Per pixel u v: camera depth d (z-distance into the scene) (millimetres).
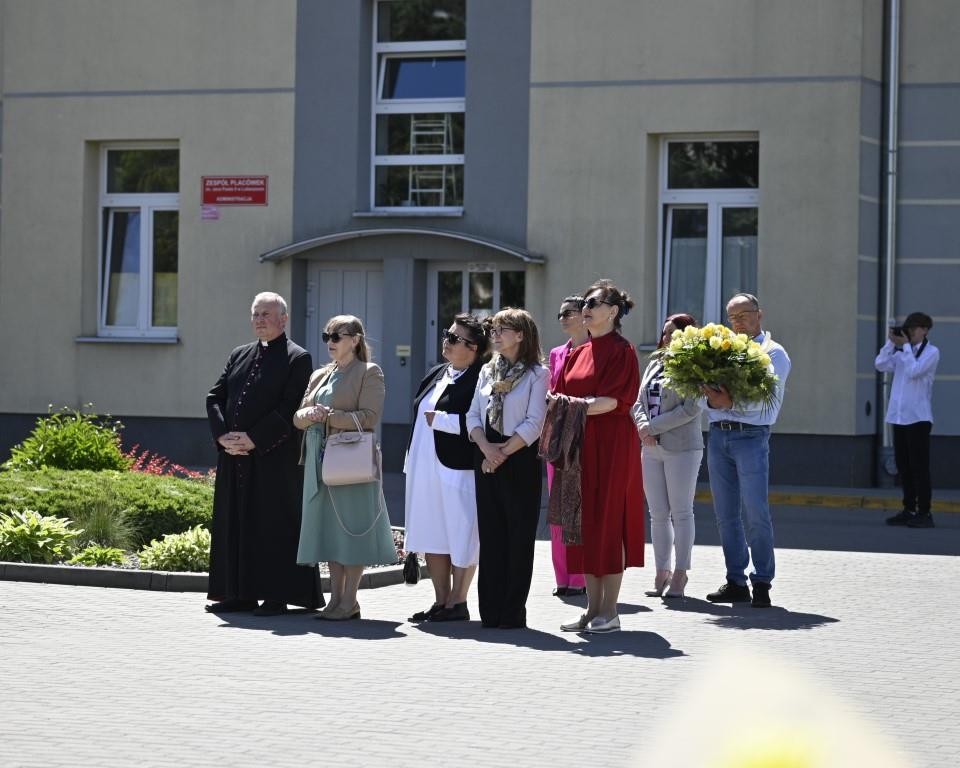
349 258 21453
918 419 16266
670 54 20328
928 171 20047
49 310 22656
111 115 22359
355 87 21516
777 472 20078
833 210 19859
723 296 20562
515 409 9703
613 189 20531
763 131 20062
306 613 10320
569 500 9430
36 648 8562
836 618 10070
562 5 20656
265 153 21828
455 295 21422
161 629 9367
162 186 22656
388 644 8977
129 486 13266
